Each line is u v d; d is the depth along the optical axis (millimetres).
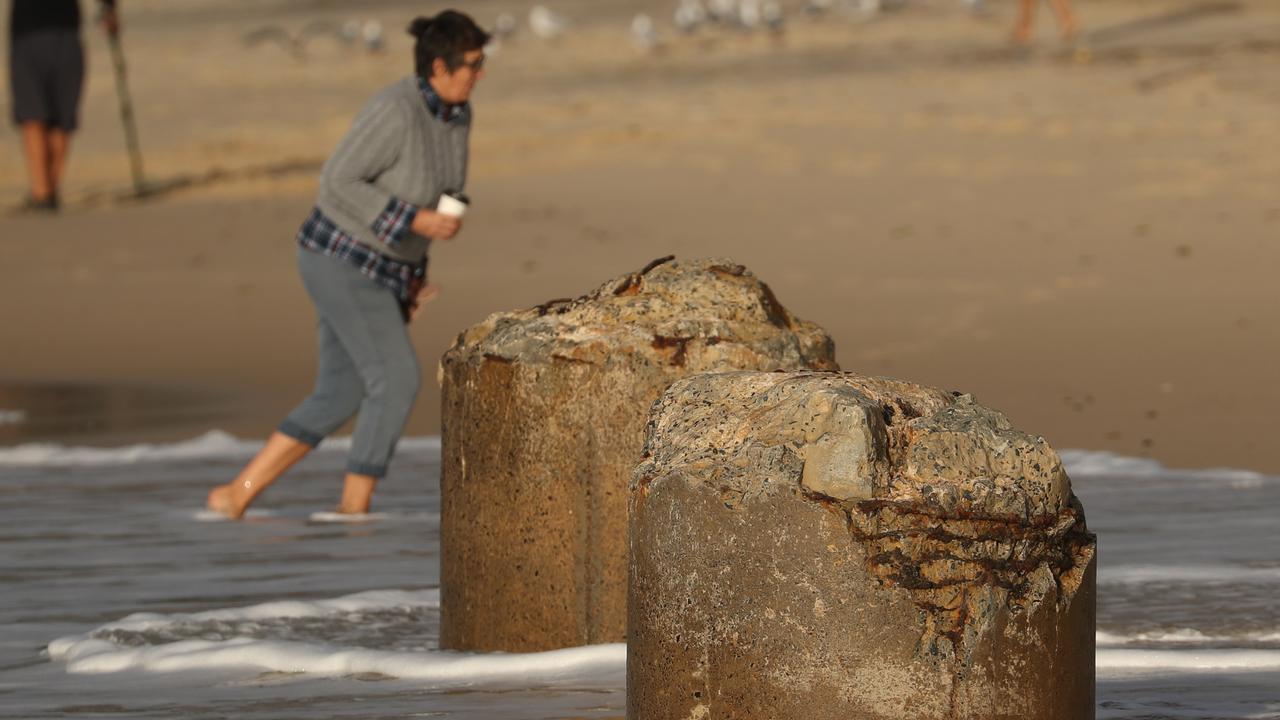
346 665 17188
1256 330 39594
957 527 12703
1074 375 36594
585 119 83438
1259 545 22828
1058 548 13023
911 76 91938
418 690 16047
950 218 55156
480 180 67562
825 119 78938
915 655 12602
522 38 129250
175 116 96438
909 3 131375
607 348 17125
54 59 67688
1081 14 119250
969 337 40406
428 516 27500
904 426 13141
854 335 41188
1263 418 32562
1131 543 23125
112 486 30812
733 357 16969
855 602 12602
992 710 12719
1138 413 33344
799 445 12898
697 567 13000
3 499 29578
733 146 72625
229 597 21391
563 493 17266
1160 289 44188
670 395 14109
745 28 121688
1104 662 16703
